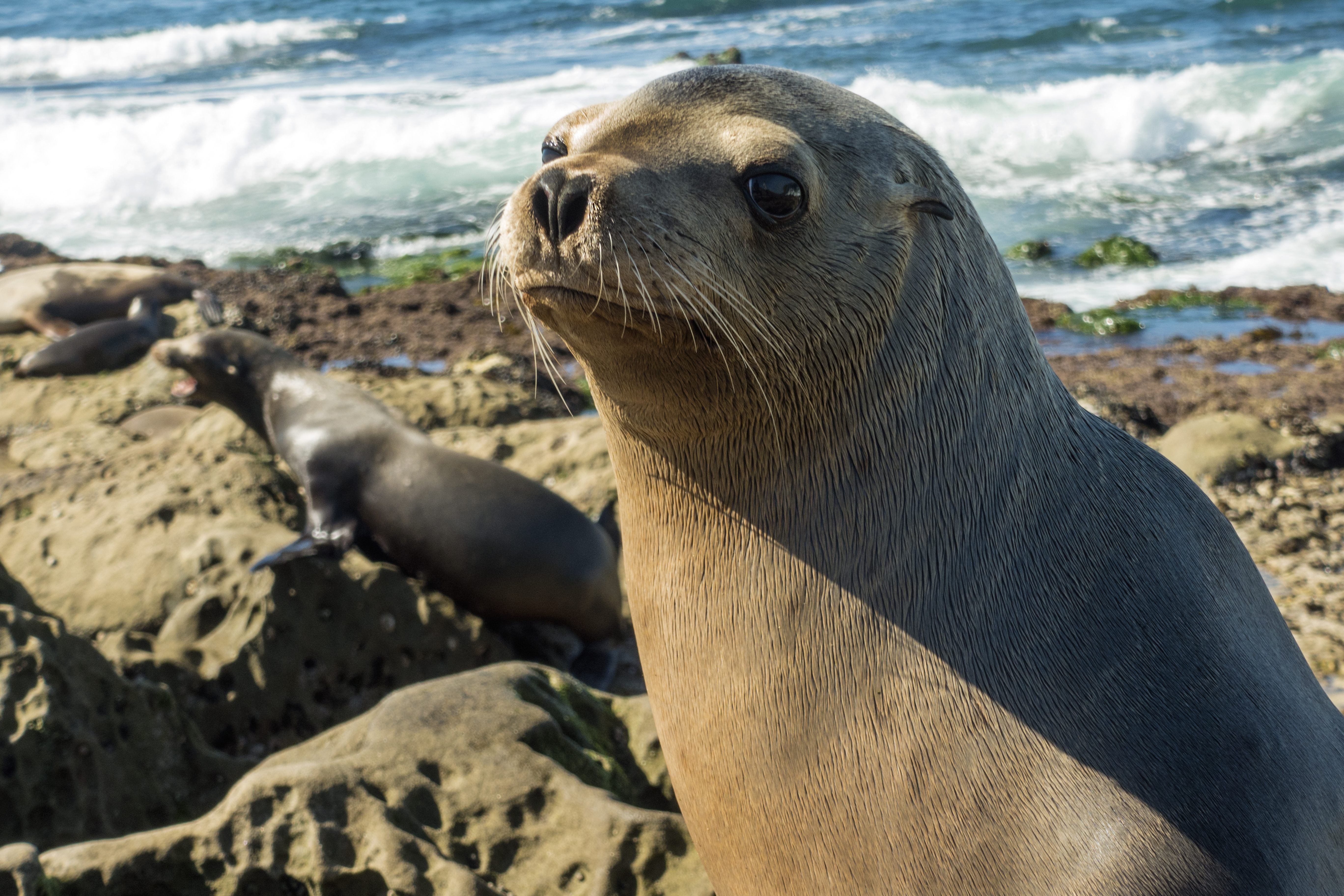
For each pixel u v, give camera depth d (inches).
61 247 840.3
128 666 231.6
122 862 148.8
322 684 255.6
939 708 107.5
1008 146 949.8
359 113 1061.1
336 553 263.0
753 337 105.0
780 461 111.8
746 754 114.0
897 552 111.3
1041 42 1358.3
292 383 350.0
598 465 354.6
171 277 644.7
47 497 312.7
